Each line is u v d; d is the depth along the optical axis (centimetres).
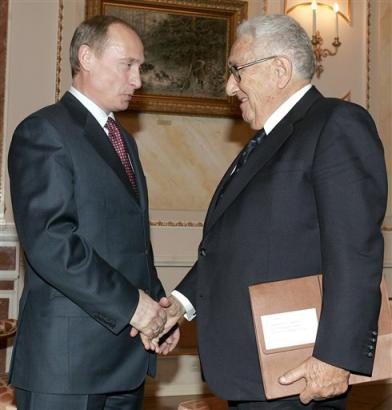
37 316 262
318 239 228
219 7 630
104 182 268
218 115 637
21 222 256
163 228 625
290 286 223
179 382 586
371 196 217
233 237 237
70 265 249
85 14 602
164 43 622
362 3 675
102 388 261
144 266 279
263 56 245
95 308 254
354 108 230
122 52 279
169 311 287
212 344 239
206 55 631
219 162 645
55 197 254
